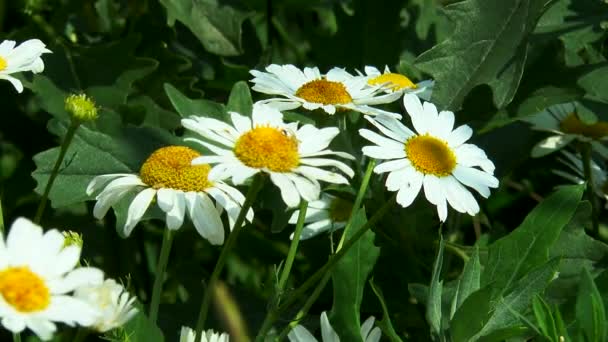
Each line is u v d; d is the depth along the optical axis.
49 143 0.73
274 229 0.61
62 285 0.44
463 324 0.50
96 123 0.64
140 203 0.49
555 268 0.52
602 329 0.48
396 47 0.72
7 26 0.78
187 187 0.50
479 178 0.52
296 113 0.64
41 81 0.67
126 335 0.49
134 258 0.69
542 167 0.76
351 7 0.80
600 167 0.72
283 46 0.79
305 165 0.48
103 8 0.74
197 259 0.72
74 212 0.68
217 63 0.74
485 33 0.62
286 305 0.51
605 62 0.66
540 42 0.66
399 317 0.62
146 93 0.69
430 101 0.61
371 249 0.53
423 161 0.51
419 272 0.63
